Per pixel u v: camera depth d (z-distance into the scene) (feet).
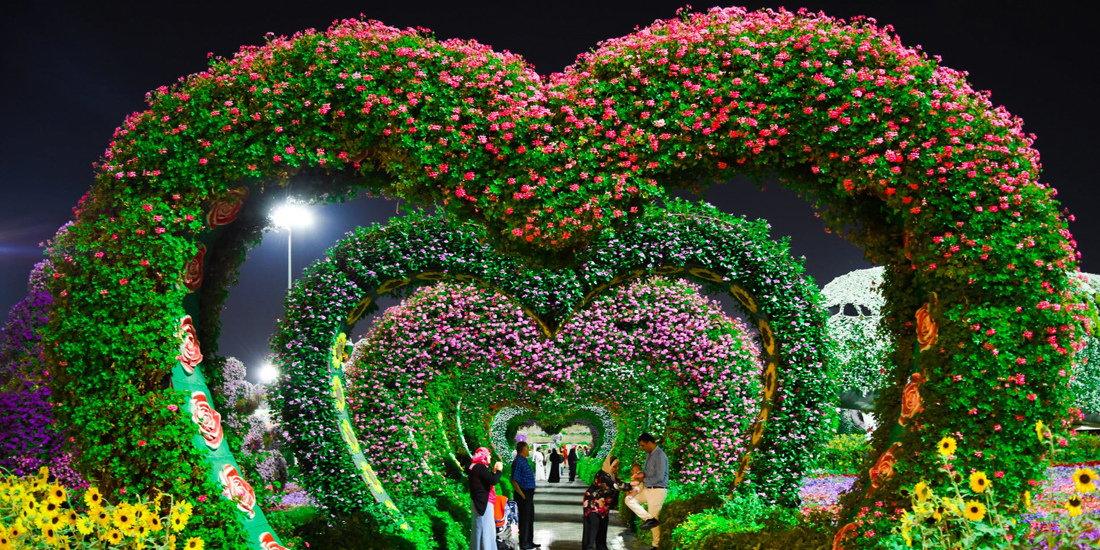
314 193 17.28
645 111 15.26
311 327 26.13
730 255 25.66
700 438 31.17
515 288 27.02
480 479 23.89
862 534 14.02
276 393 25.94
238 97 15.46
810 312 25.80
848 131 14.65
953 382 13.66
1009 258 13.70
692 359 31.73
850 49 15.02
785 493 25.12
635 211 15.48
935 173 14.28
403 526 23.85
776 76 15.01
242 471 17.29
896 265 16.67
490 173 15.11
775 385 26.04
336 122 15.33
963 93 14.88
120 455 14.62
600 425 69.77
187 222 15.37
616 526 38.55
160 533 14.15
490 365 34.73
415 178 15.35
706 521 23.00
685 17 16.26
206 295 17.46
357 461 26.55
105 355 14.70
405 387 33.24
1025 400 13.33
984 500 13.16
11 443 22.57
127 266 14.88
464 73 15.39
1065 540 10.53
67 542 12.76
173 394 14.94
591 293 27.45
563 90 15.49
